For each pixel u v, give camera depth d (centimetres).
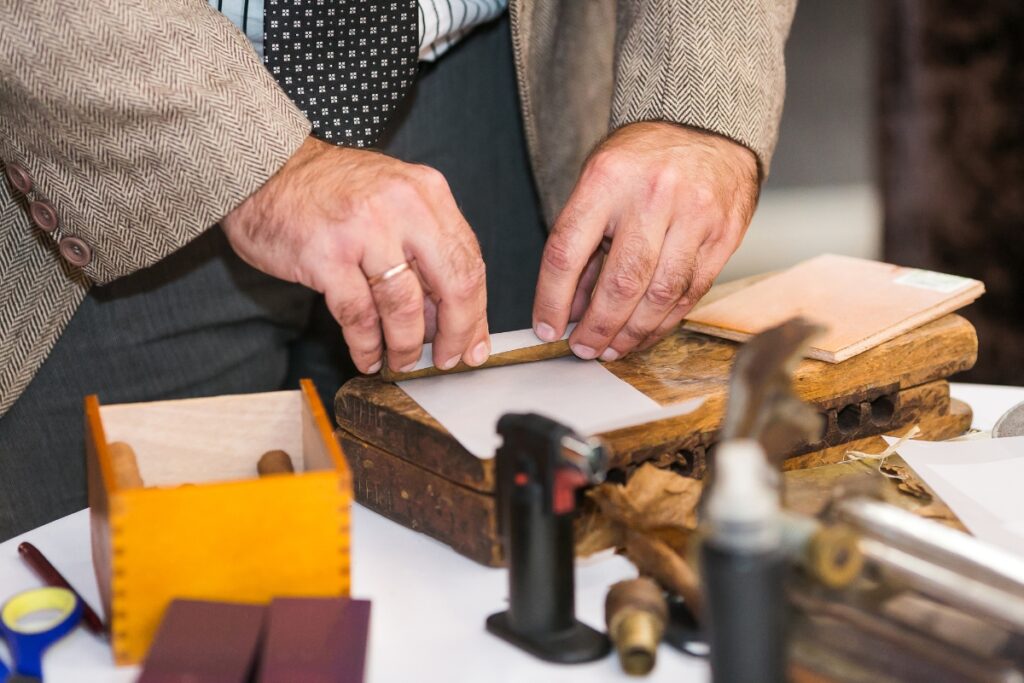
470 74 140
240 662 67
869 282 116
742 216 112
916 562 65
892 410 106
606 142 113
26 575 86
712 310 112
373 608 81
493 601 82
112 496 70
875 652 65
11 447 124
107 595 76
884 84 264
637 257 101
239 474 89
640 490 80
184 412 86
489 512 85
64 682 73
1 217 111
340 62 118
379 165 97
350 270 94
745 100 116
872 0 269
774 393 65
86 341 124
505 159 147
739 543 55
